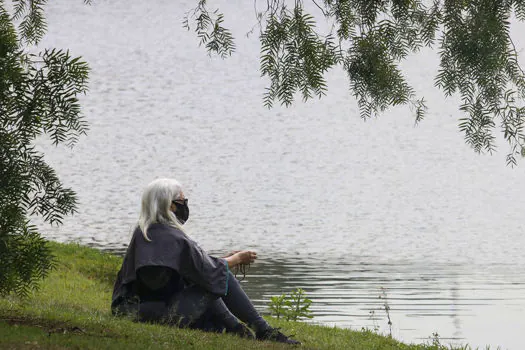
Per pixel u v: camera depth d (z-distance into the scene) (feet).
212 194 357.00
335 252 248.93
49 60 57.52
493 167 442.09
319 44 75.51
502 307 182.29
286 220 302.66
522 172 426.51
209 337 59.47
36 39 83.41
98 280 124.77
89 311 73.26
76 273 123.95
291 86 75.10
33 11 83.20
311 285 200.64
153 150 485.56
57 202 59.72
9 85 56.95
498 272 223.92
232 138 545.44
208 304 61.57
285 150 502.79
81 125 58.85
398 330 158.61
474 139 72.23
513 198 360.48
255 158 470.39
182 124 605.31
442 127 599.98
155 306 61.93
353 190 375.66
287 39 74.95
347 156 485.97
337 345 74.13
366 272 220.02
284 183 391.04
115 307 63.46
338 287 198.80
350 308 176.76
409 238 275.59
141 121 613.52
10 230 58.39
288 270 218.79
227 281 62.03
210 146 510.58
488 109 71.41
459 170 436.76
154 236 60.95
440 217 316.40
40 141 482.69
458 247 262.26
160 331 59.11
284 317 109.40
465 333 158.61
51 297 91.86
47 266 60.54
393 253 250.16
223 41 79.87
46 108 57.72
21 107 56.90
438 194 369.50
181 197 63.00
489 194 370.94
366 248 256.93
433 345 89.71
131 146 496.64
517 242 270.46
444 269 227.81
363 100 77.82
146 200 62.08
